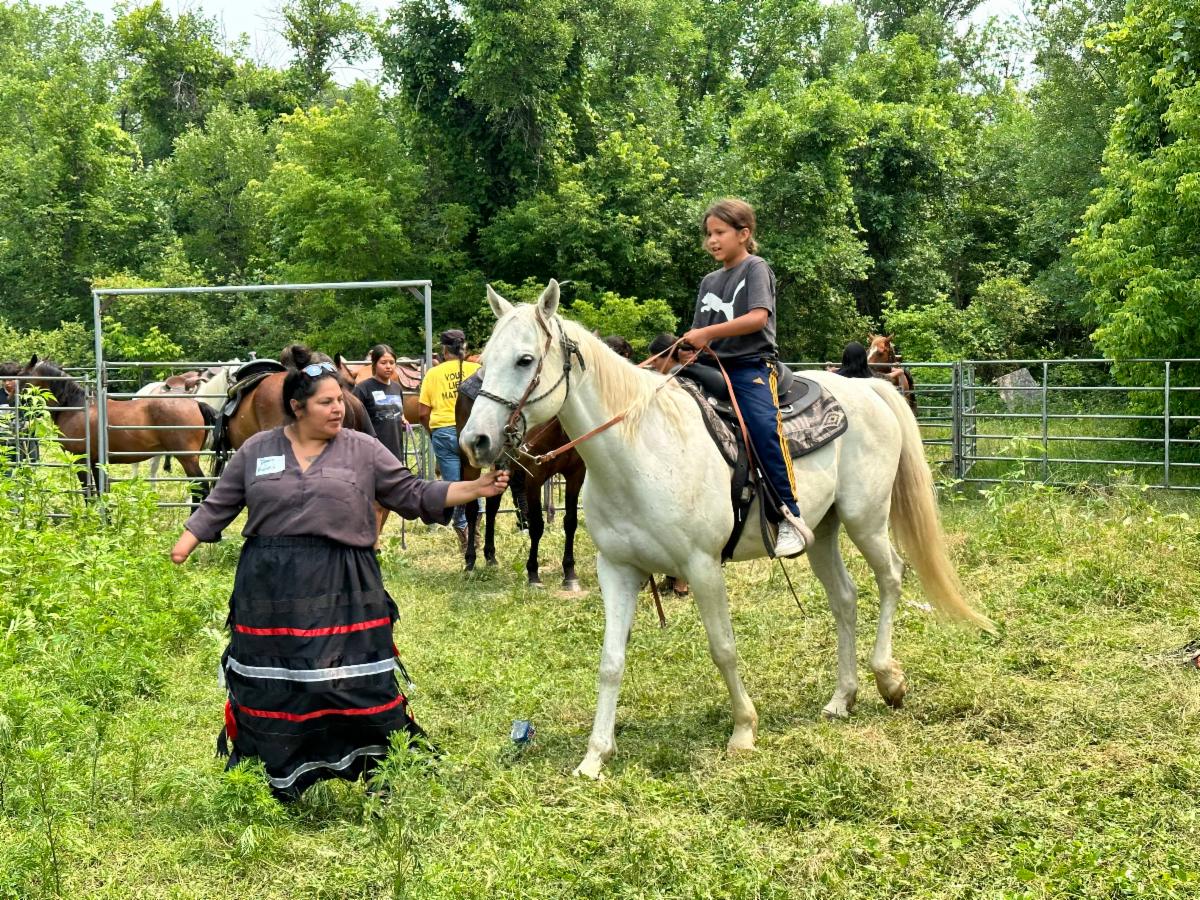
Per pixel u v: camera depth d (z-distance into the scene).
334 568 3.53
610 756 4.14
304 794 3.74
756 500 4.32
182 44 36.66
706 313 4.43
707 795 3.74
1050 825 3.46
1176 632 5.54
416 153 24.09
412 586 7.64
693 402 4.21
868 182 25.16
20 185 28.14
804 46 33.25
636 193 22.69
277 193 26.91
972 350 22.11
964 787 3.78
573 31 22.73
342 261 22.34
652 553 4.05
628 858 3.26
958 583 5.02
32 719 3.90
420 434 10.48
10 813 3.58
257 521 3.53
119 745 4.22
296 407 3.59
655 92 26.83
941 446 14.31
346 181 21.77
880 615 4.84
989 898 3.02
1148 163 11.80
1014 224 29.22
